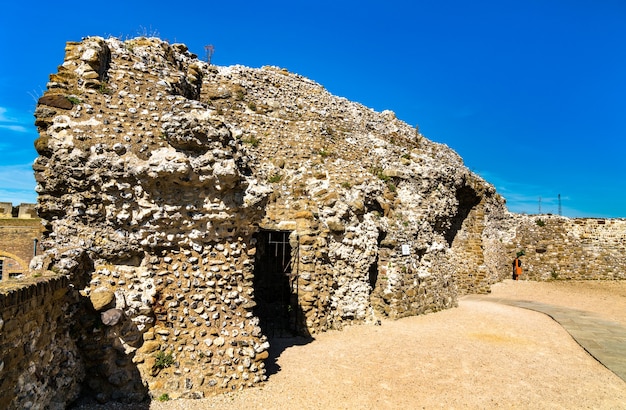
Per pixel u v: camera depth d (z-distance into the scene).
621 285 22.48
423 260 14.88
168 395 6.24
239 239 7.29
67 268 5.84
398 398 7.05
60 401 5.31
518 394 7.52
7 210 22.88
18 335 4.25
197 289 6.84
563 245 24.52
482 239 21.39
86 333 6.02
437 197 15.97
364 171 13.55
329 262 11.42
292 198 12.06
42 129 6.41
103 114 6.64
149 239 6.55
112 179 6.39
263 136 13.76
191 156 6.77
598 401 7.41
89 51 6.85
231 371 6.79
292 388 7.09
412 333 11.27
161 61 8.45
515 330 12.37
